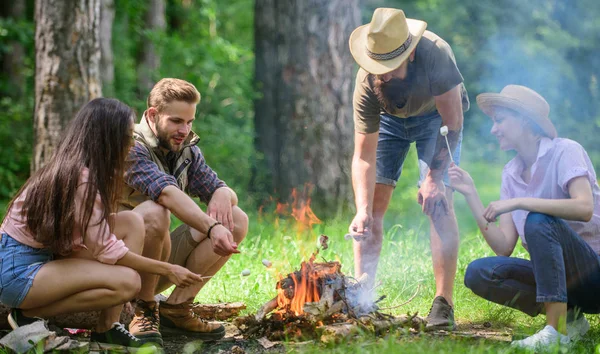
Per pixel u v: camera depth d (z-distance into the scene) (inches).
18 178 443.8
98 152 147.7
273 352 159.2
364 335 159.2
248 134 478.0
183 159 172.2
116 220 155.0
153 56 600.1
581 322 170.2
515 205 163.9
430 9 791.7
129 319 171.2
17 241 149.4
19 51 581.9
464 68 775.1
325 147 395.2
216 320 191.2
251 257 256.4
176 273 151.9
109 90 469.1
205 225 159.3
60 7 328.8
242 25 839.1
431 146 197.0
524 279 173.0
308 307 166.2
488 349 152.1
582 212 161.3
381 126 200.8
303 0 394.3
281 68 399.5
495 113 175.8
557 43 745.0
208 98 569.9
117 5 576.4
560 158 167.9
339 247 264.5
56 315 157.1
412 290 217.2
